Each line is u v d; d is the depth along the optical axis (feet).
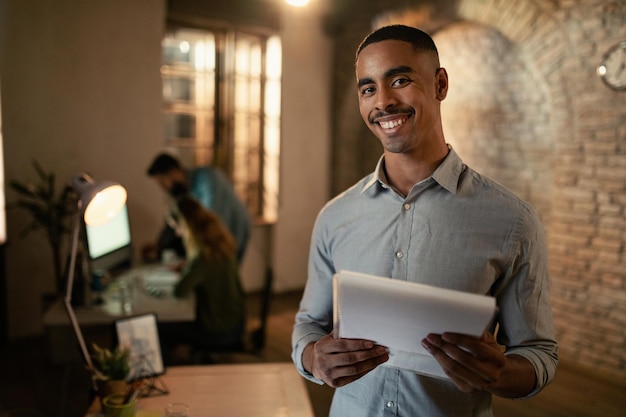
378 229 3.90
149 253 11.91
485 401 3.77
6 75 11.97
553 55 11.51
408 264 3.74
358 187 4.18
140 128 14.11
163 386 5.84
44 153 12.69
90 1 12.96
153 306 8.79
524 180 13.57
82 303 8.60
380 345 3.13
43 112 12.59
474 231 3.60
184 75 15.49
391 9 15.15
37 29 12.28
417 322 2.87
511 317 3.57
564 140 11.58
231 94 16.02
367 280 2.88
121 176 13.92
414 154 3.74
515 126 13.64
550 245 12.05
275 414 5.28
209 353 10.91
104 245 8.97
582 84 11.07
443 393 3.65
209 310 9.76
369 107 3.56
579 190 11.37
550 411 9.74
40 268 12.99
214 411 5.31
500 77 13.80
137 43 13.82
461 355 2.81
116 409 4.85
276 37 16.53
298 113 17.20
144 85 14.05
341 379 3.28
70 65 12.85
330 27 17.21
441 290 2.78
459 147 15.02
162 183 11.29
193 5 14.61
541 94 12.97
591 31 10.75
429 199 3.77
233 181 16.47
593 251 11.21
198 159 15.96
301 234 17.89
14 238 12.53
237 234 13.08
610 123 10.68
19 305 12.78
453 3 13.33
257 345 10.33
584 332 11.47
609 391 10.46
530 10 11.72
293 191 17.44
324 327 4.36
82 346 5.64
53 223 11.30
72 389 10.45
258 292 17.15
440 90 3.71
